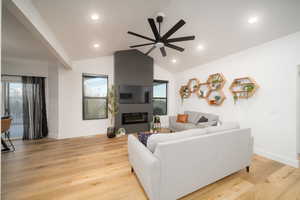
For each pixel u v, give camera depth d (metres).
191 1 2.27
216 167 1.96
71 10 2.10
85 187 1.96
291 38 2.61
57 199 1.74
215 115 4.04
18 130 4.45
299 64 2.52
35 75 4.07
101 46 3.80
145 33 3.29
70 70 4.27
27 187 1.95
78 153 3.08
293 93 2.60
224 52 3.72
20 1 1.50
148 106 5.25
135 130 5.02
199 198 1.78
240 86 3.50
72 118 4.32
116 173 2.31
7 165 2.54
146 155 1.66
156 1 2.24
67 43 3.10
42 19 2.10
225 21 2.60
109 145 3.60
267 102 2.98
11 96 4.03
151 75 5.29
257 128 3.16
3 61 3.71
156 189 1.53
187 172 1.71
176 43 3.63
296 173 2.34
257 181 2.12
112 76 4.90
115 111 4.62
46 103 4.29
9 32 2.31
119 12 2.38
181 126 4.30
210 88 4.32
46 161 2.70
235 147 2.15
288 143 2.66
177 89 5.96
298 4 2.02
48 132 4.32
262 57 3.06
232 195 1.83
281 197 1.80
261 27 2.59
